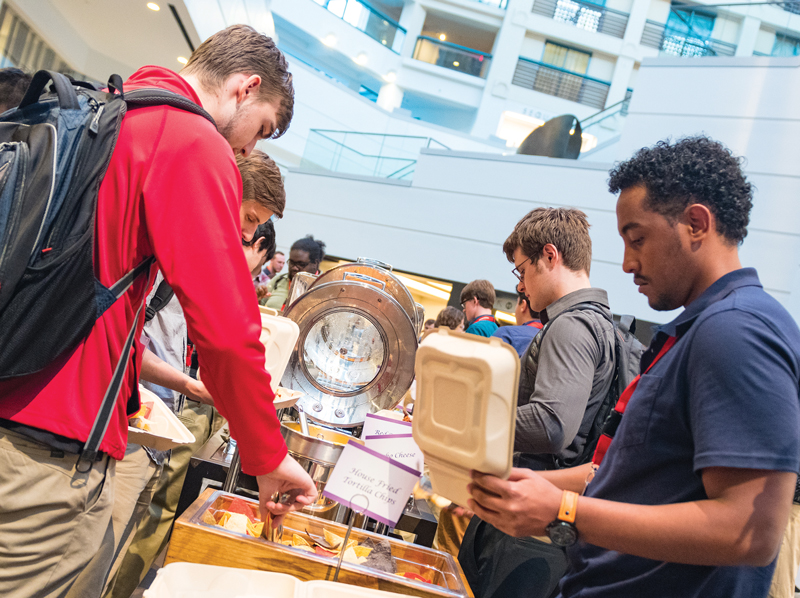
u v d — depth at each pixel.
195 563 0.94
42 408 0.77
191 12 5.73
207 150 0.84
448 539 1.52
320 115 13.81
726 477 0.66
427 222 9.50
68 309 0.75
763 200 7.48
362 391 1.54
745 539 0.64
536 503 0.71
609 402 1.41
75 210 0.76
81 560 0.88
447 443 0.72
